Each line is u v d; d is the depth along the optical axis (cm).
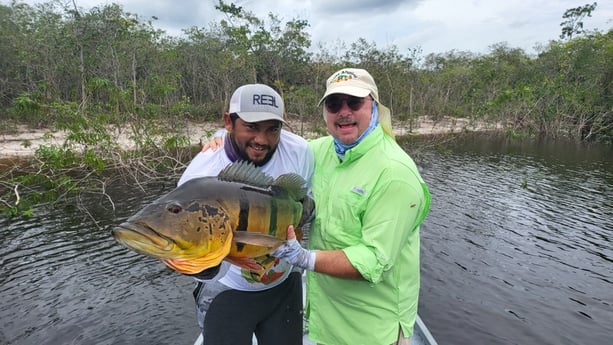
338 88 256
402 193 250
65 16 2869
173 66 3088
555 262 928
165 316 675
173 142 1506
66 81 2767
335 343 300
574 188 1614
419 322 463
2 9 3148
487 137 3303
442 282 822
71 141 1422
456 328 671
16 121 2458
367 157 264
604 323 697
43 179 1221
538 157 2372
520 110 3553
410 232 268
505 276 855
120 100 1717
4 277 785
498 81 4150
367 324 284
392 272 279
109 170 1509
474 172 1898
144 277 800
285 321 305
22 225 1041
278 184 247
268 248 219
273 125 257
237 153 267
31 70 2773
